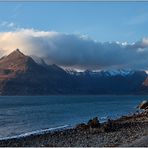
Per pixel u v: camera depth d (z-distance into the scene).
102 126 60.69
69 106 191.62
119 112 129.75
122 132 53.25
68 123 89.94
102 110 145.25
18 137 60.31
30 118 110.19
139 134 48.47
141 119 75.31
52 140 50.91
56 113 132.12
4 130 76.44
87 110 147.88
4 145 47.94
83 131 59.03
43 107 184.12
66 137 53.34
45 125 86.19
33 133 68.69
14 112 144.00
